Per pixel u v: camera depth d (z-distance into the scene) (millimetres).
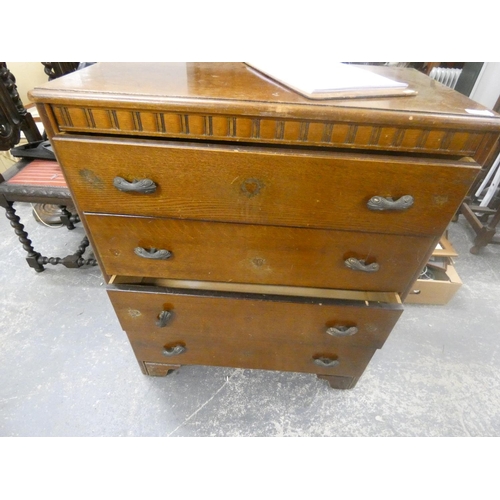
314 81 531
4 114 1115
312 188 542
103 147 509
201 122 490
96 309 1230
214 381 1032
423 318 1258
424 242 612
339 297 781
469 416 970
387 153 523
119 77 554
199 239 636
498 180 1520
